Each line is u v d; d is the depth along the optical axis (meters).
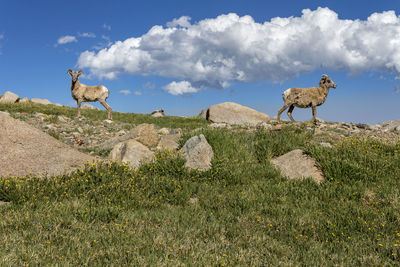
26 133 7.16
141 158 7.74
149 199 5.47
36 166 6.52
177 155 7.54
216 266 3.20
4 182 5.34
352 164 6.80
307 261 3.40
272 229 4.42
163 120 21.17
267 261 3.39
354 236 4.14
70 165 6.91
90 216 4.32
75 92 18.31
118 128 15.62
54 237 3.63
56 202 4.86
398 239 4.03
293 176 7.13
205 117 25.03
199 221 4.50
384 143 8.94
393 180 6.46
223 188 6.43
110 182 5.85
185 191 5.89
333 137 10.75
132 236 3.78
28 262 3.00
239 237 4.05
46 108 19.39
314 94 16.53
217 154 7.95
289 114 18.00
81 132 13.41
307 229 4.36
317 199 5.62
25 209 4.51
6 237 3.49
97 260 3.16
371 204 5.41
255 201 5.46
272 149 8.78
